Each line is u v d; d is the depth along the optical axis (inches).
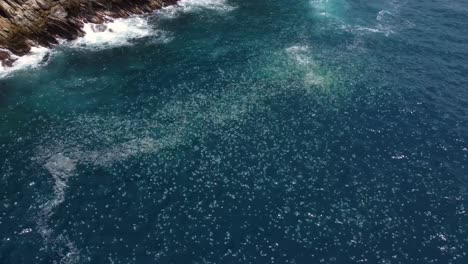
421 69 2357.3
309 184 1706.4
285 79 2258.9
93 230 1505.9
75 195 1621.6
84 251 1438.2
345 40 2588.6
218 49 2461.9
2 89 2070.6
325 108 2081.7
